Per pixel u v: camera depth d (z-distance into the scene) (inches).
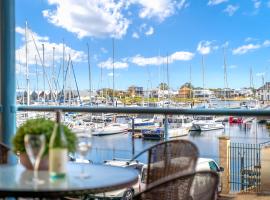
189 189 77.5
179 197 78.2
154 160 98.0
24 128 75.5
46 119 78.7
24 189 60.2
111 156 103.0
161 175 95.5
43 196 60.0
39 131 72.9
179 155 92.7
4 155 104.5
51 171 67.6
